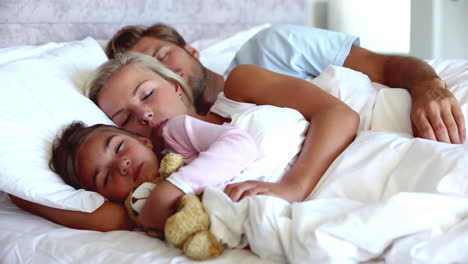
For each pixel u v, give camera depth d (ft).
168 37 5.42
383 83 4.87
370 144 3.10
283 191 2.82
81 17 5.92
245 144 2.97
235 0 7.75
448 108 3.46
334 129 3.28
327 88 4.10
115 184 3.16
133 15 6.48
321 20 9.37
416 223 2.23
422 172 2.69
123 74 4.02
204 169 2.81
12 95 3.70
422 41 8.25
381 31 8.19
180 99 4.09
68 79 4.33
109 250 2.66
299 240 2.24
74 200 3.11
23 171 3.22
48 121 3.71
